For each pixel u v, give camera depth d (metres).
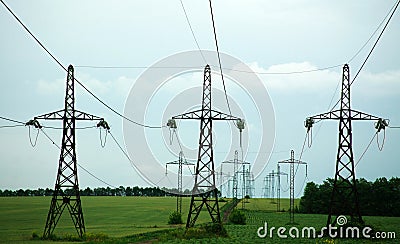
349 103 66.00
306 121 66.50
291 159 106.88
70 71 62.34
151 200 195.38
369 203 146.75
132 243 55.78
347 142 66.75
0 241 56.34
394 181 148.25
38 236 61.41
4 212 121.62
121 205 160.12
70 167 61.69
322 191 155.00
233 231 76.31
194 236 60.66
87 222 101.94
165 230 77.56
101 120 61.53
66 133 61.69
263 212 146.00
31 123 59.12
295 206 175.75
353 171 67.56
